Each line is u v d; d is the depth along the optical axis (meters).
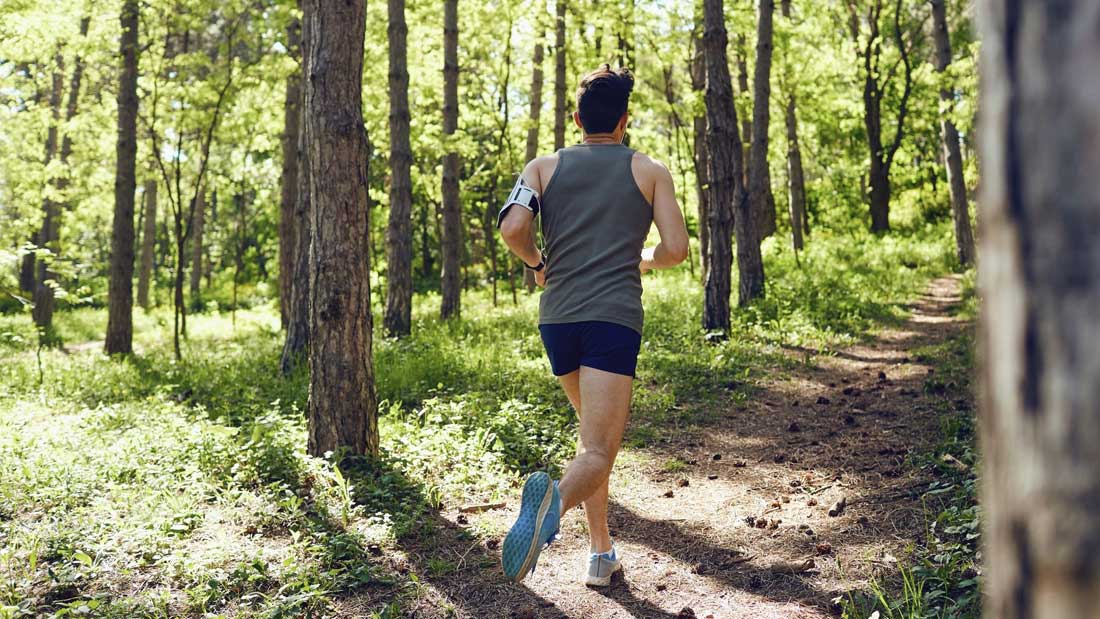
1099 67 0.54
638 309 2.96
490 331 11.76
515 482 4.99
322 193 5.19
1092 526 0.56
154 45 13.55
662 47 14.55
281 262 16.16
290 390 8.16
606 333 2.89
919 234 24.14
